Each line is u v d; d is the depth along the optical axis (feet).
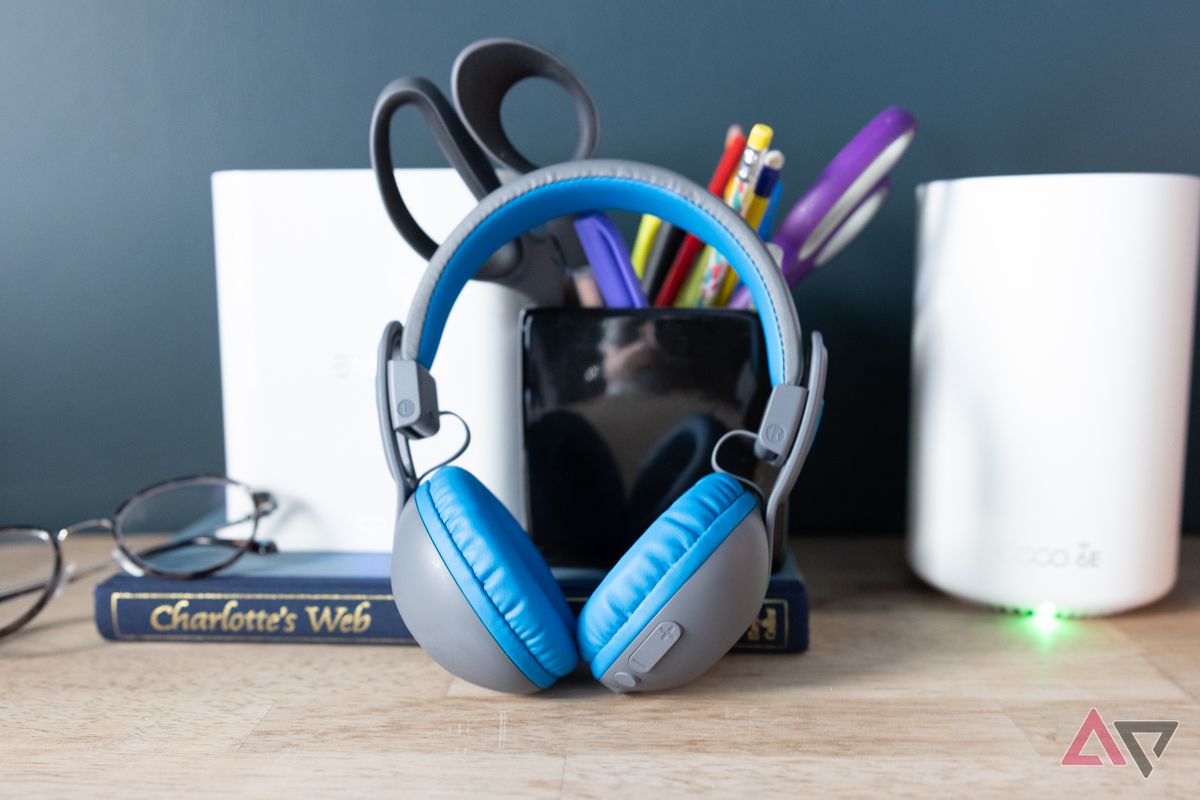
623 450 1.73
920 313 1.90
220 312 1.93
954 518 1.83
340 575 1.78
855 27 2.29
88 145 2.38
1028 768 1.30
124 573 1.86
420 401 1.45
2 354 2.44
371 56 2.34
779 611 1.66
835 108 2.31
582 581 1.71
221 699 1.53
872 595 2.00
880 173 1.77
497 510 1.51
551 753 1.35
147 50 2.35
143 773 1.31
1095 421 1.71
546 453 1.76
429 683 1.59
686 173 2.34
